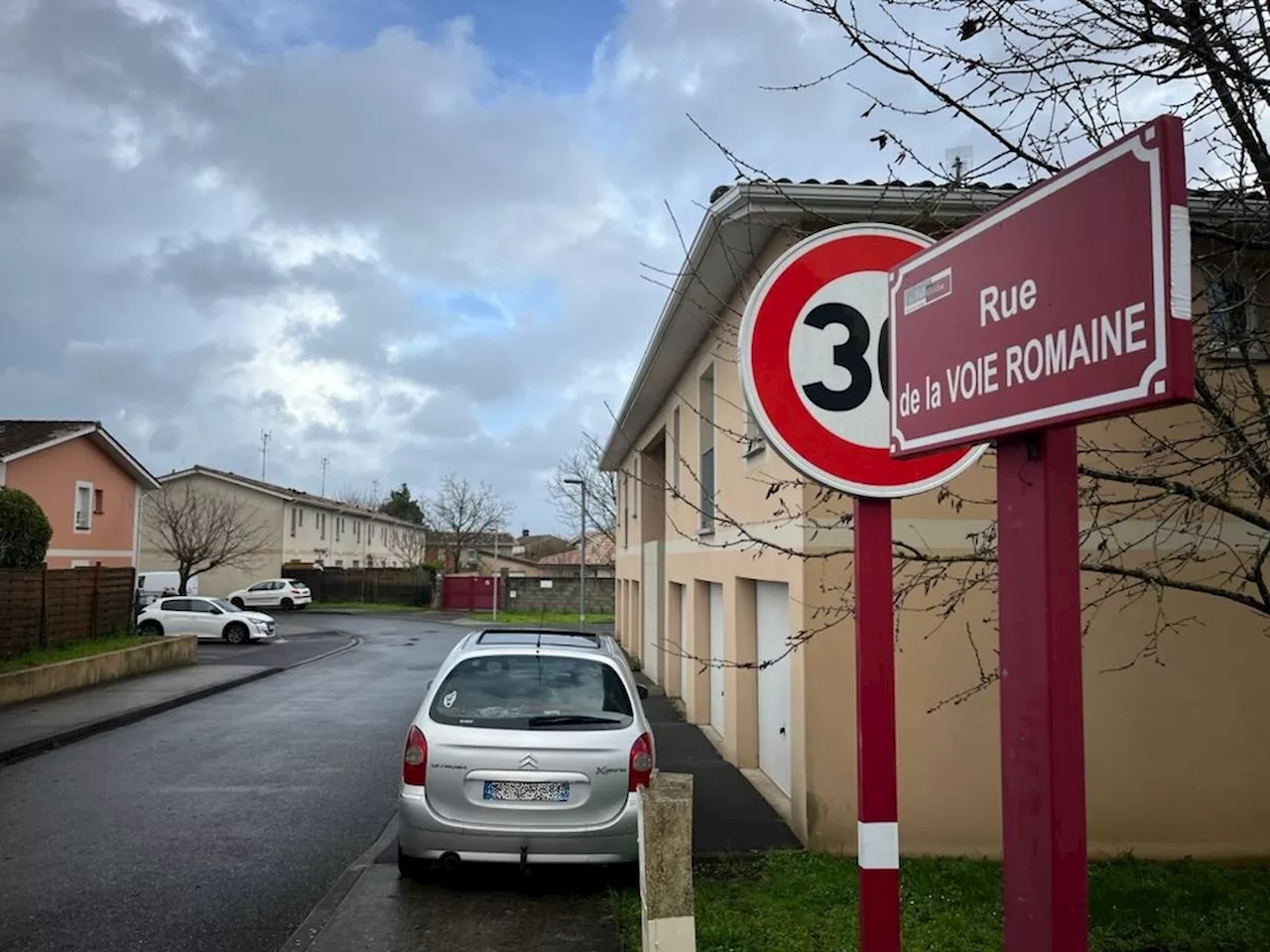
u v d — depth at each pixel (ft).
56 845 24.57
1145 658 24.39
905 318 8.37
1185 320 5.37
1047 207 6.46
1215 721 24.43
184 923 18.90
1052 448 6.70
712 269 28.63
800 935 17.48
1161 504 23.79
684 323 36.83
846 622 23.84
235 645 99.14
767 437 9.88
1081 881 6.40
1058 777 6.46
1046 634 6.59
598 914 19.43
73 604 65.05
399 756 37.42
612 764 20.40
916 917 18.99
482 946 17.65
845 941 17.19
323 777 33.14
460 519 251.60
